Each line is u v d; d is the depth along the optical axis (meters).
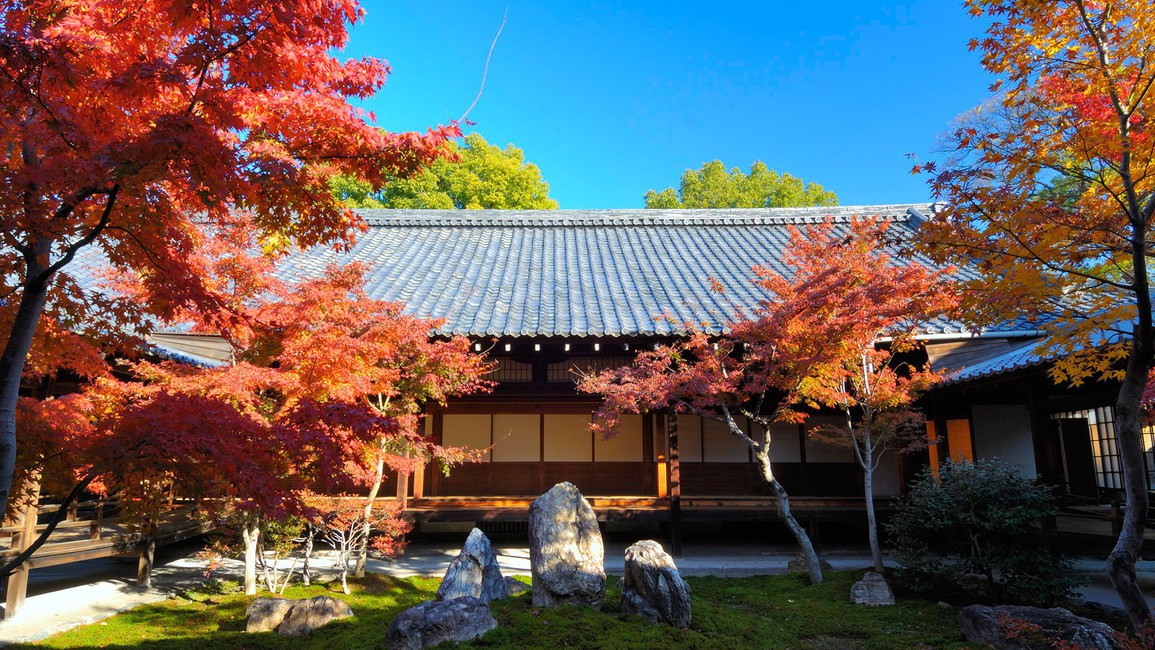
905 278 8.26
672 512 12.08
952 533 8.87
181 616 7.97
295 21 3.76
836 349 8.35
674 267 16.34
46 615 7.98
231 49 3.79
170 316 4.72
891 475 12.88
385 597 8.85
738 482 12.93
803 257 10.29
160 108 3.99
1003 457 12.37
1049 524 8.79
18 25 3.62
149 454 3.89
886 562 11.28
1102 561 10.95
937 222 5.14
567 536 6.71
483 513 12.22
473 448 13.04
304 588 9.23
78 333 5.14
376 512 10.39
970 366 11.09
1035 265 4.87
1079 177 4.67
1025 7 4.59
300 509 4.42
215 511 5.50
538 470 12.99
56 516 3.96
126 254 4.32
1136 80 4.47
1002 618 5.89
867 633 7.06
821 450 13.03
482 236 19.20
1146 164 4.43
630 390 9.48
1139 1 4.42
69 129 3.47
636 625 5.92
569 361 12.79
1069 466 11.54
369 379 7.88
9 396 3.56
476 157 30.52
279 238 4.83
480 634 5.45
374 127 4.38
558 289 14.41
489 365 10.99
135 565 11.22
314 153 4.46
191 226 5.01
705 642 5.75
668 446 12.38
